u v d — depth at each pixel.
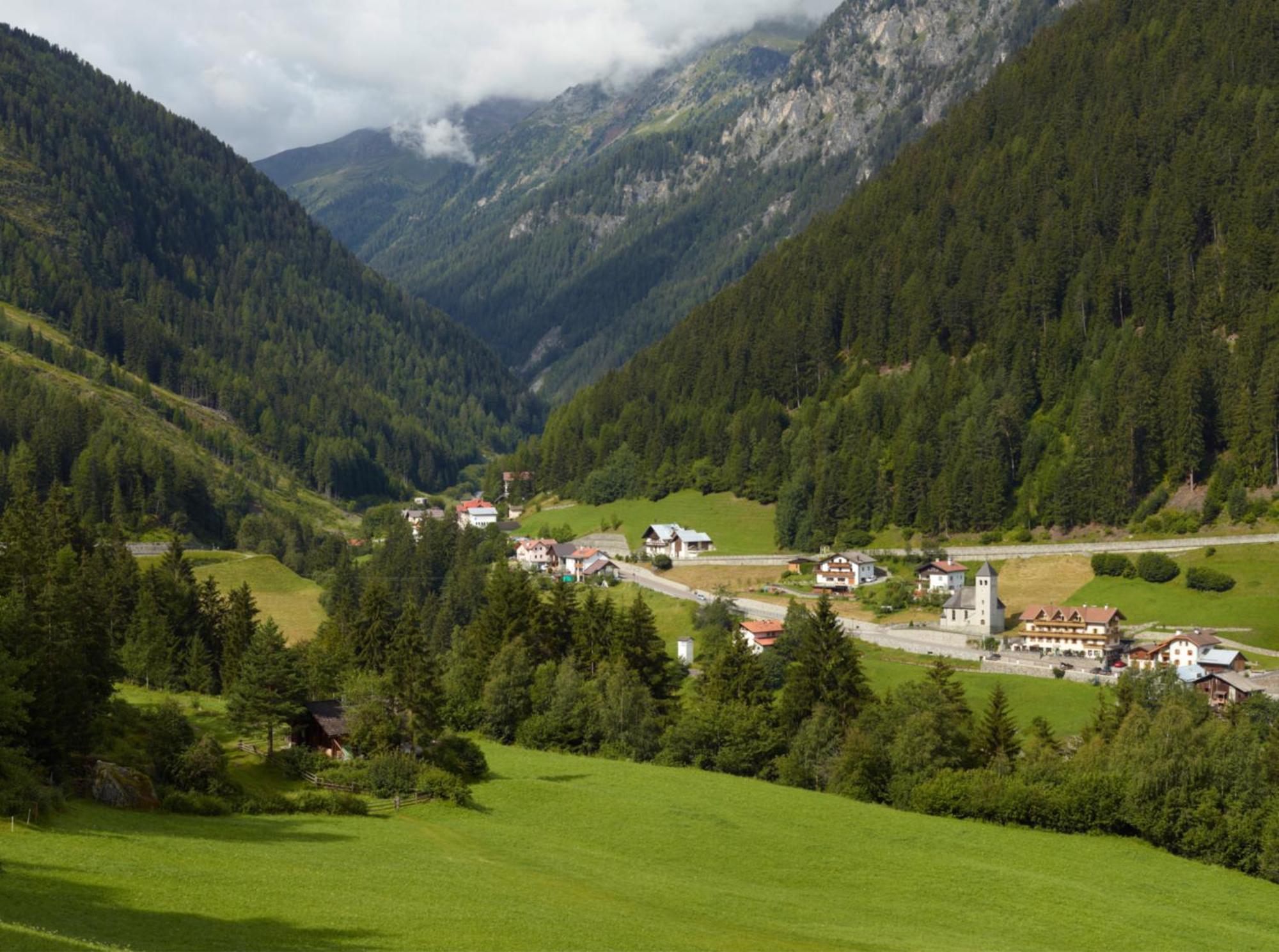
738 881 84.81
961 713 134.00
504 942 58.62
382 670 153.50
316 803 92.50
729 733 129.12
